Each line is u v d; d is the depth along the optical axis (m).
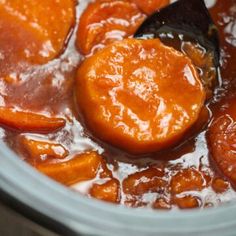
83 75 0.32
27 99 0.32
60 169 0.30
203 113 0.32
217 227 0.25
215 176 0.31
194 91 0.32
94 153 0.31
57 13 0.33
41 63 0.33
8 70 0.32
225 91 0.33
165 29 0.34
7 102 0.32
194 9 0.34
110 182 0.30
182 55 0.33
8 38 0.33
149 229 0.25
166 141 0.31
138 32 0.34
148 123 0.31
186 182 0.31
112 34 0.34
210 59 0.34
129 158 0.31
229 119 0.33
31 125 0.31
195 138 0.32
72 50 0.33
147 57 0.32
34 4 0.33
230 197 0.31
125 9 0.34
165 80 0.32
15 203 0.25
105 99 0.31
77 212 0.25
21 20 0.33
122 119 0.31
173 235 0.25
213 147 0.32
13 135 0.31
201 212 0.25
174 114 0.32
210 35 0.34
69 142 0.31
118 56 0.32
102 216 0.25
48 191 0.25
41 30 0.33
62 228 0.25
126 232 0.24
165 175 0.31
